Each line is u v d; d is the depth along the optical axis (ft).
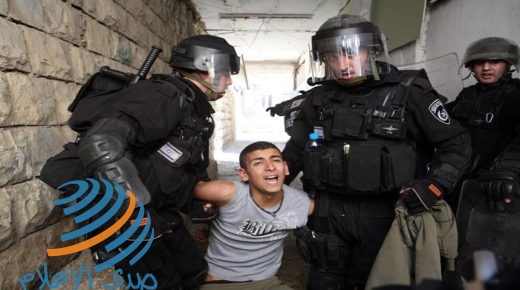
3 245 4.37
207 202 5.25
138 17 10.11
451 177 4.44
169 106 4.08
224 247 5.50
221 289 5.51
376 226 5.04
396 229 4.48
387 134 4.65
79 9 6.63
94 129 3.70
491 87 6.26
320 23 22.76
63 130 5.96
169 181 4.28
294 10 20.02
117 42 8.44
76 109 4.23
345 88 5.08
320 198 5.48
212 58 4.88
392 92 4.78
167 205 4.70
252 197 5.18
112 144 3.56
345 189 4.94
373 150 4.72
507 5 6.79
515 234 4.16
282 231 5.48
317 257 5.55
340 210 5.24
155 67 11.51
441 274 4.17
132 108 3.82
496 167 4.59
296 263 8.50
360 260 5.22
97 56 7.36
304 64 33.91
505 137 5.93
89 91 4.42
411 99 4.75
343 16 4.91
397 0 11.21
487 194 4.42
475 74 6.38
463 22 8.27
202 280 5.80
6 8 4.56
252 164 4.97
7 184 4.51
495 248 4.27
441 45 9.23
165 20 13.37
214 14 20.80
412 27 10.16
